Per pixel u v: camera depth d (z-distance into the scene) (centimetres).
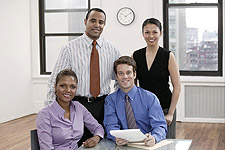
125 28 663
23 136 521
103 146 236
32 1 717
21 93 691
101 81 296
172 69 299
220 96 634
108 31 671
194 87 643
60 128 247
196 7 652
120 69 259
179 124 621
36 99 731
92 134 293
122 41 666
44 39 732
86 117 267
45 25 729
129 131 224
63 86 251
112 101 269
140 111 264
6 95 645
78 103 266
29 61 719
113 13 667
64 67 292
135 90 267
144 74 304
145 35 298
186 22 659
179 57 667
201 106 643
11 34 658
